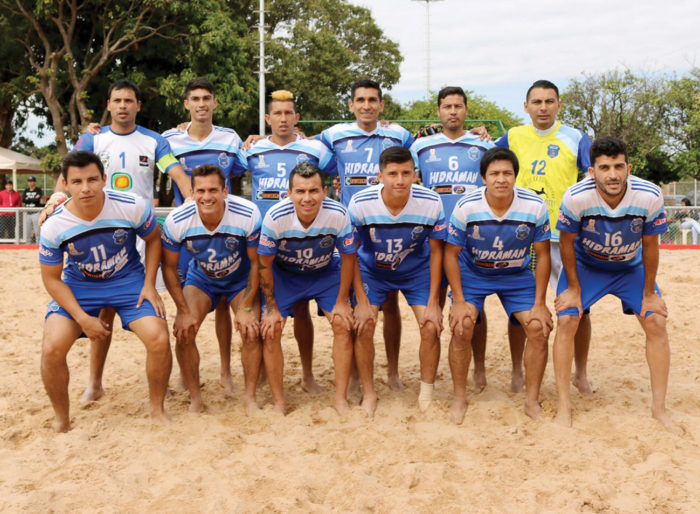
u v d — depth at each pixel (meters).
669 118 31.09
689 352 5.90
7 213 14.38
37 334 6.78
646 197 4.00
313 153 5.40
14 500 3.11
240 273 4.61
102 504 3.12
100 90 21.95
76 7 19.98
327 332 7.02
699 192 29.12
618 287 4.42
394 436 4.02
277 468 3.55
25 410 4.53
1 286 9.20
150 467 3.57
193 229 4.27
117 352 6.13
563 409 4.22
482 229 4.25
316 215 4.21
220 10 22.16
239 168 5.57
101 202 4.02
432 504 3.14
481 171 4.14
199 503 3.15
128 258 4.32
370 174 5.39
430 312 4.46
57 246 4.02
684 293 8.49
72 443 3.87
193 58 21.22
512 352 4.95
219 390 5.07
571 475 3.46
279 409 4.50
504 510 3.10
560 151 5.24
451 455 3.71
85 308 4.23
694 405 4.55
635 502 3.16
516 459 3.65
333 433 4.01
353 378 5.05
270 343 4.41
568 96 31.88
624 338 6.47
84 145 5.20
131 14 20.44
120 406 4.66
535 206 4.21
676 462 3.57
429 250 4.74
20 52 21.19
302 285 4.59
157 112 22.09
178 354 4.48
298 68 27.66
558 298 4.34
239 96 21.88
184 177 5.21
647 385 5.01
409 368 5.70
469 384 5.21
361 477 3.36
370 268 4.67
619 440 3.93
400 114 32.94
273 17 30.33
